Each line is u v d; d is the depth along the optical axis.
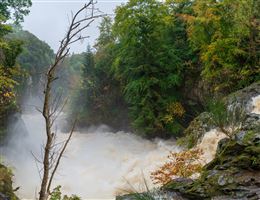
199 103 23.92
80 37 4.08
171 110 23.81
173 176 9.75
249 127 8.18
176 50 24.95
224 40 20.11
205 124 15.15
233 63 20.09
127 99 25.23
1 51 17.17
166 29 25.38
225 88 20.41
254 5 19.38
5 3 21.88
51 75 4.11
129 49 24.73
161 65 24.14
